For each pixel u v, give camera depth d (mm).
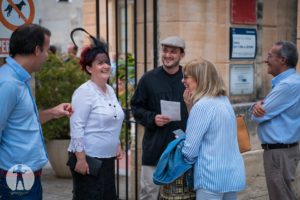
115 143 4559
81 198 4504
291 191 4906
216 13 5895
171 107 4836
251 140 6109
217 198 3875
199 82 3969
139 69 6125
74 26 15609
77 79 7883
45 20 16141
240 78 6184
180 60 5168
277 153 4809
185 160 3961
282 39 6680
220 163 3863
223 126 3883
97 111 4410
